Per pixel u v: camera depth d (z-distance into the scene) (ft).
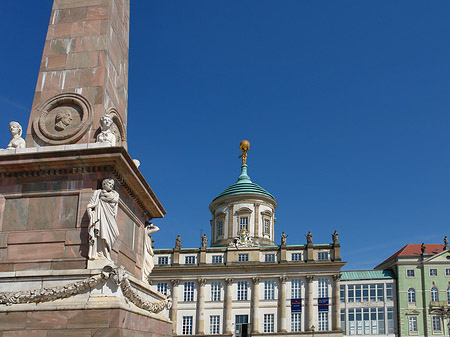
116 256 47.75
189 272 278.26
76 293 42.04
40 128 51.03
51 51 54.70
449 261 271.49
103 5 56.49
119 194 49.03
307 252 273.13
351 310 272.72
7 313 41.42
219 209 316.81
